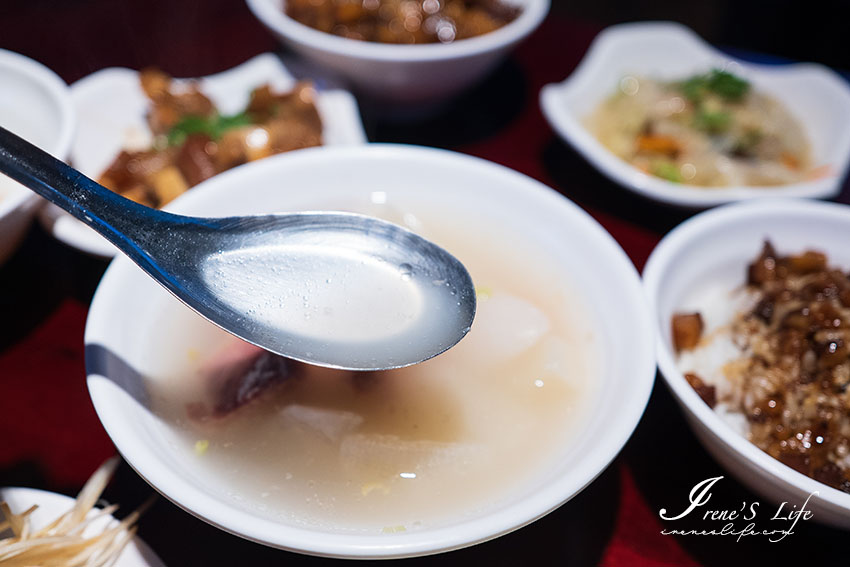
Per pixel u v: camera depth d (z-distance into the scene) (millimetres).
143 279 309
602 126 454
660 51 479
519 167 423
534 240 337
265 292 292
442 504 279
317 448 298
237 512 236
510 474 289
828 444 305
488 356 317
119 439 249
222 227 296
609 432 265
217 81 430
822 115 446
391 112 442
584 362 313
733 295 349
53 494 298
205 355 312
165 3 501
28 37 467
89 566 275
